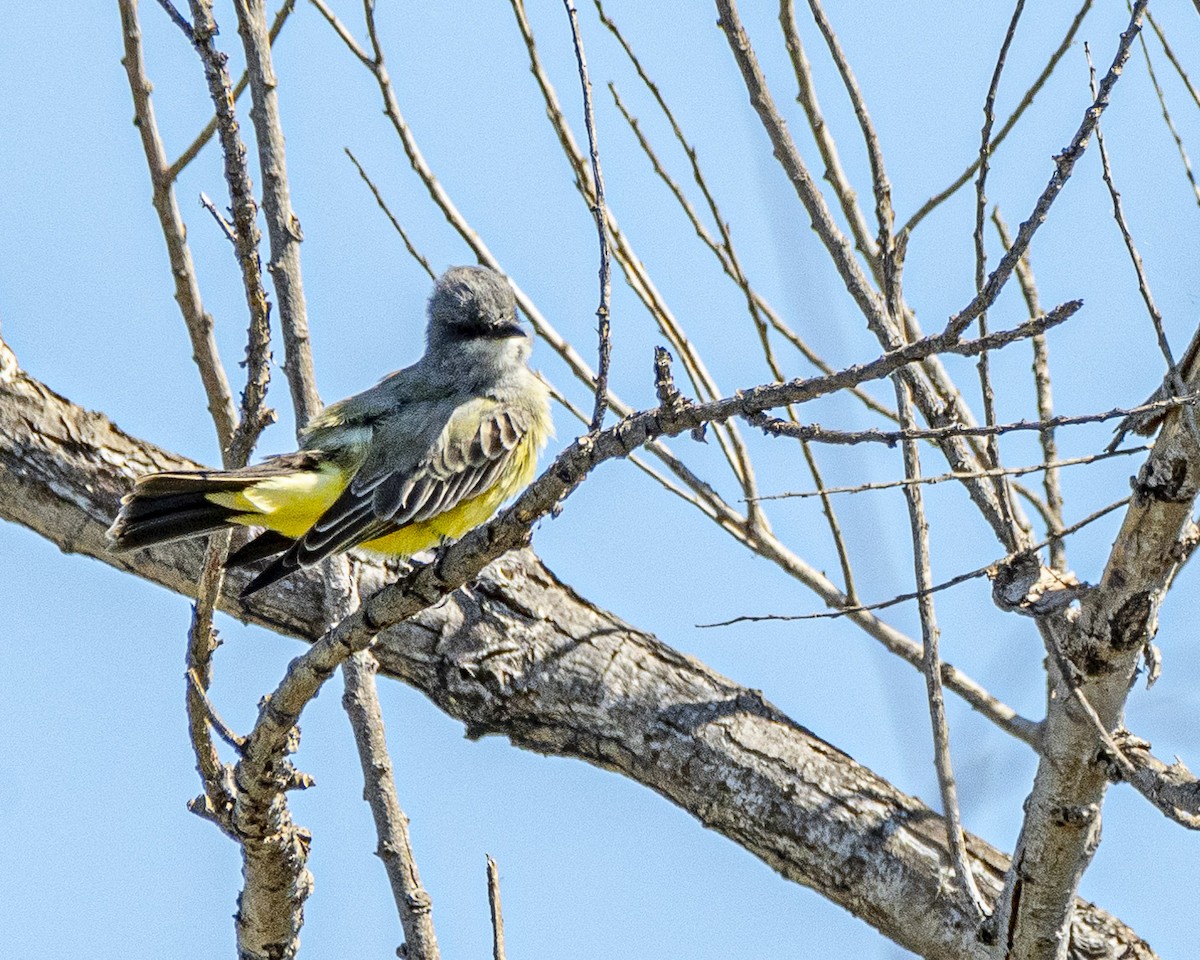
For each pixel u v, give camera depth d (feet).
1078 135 19.93
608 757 37.01
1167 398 25.64
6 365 39.96
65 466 39.58
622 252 35.47
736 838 35.81
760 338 35.50
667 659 37.50
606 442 24.64
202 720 29.01
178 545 39.58
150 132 32.86
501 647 37.11
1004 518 28.66
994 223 32.78
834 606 36.29
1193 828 26.71
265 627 40.14
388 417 37.99
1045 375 31.40
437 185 36.65
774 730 36.29
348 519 35.50
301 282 36.52
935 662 28.99
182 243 33.09
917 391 31.04
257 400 26.21
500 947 26.73
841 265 32.07
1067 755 28.12
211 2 24.45
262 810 29.35
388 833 31.17
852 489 24.23
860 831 34.76
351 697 32.50
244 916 32.37
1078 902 34.01
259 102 34.96
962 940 33.81
